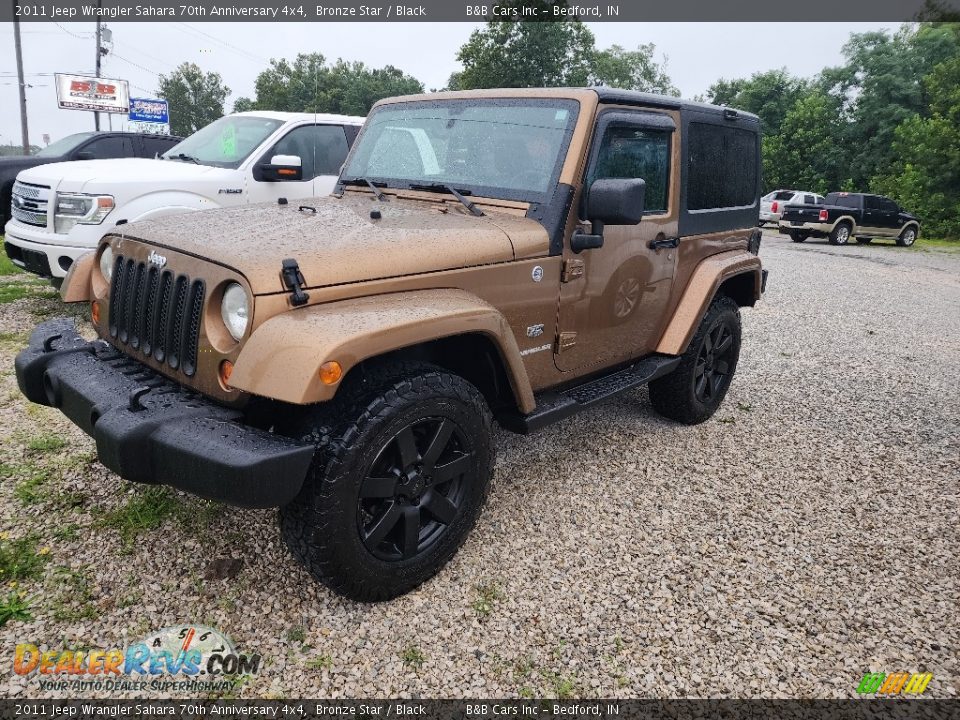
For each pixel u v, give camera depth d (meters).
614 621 2.54
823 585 2.84
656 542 3.09
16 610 2.37
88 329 5.76
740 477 3.80
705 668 2.34
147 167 6.47
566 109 3.08
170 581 2.58
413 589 2.64
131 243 2.69
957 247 22.78
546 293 2.97
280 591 2.57
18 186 6.28
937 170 26.52
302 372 1.99
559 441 4.15
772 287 10.93
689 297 4.00
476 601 2.60
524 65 42.19
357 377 2.35
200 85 85.94
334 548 2.25
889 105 37.25
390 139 3.59
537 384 3.14
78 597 2.47
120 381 2.46
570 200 2.96
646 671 2.31
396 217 2.87
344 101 67.31
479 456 2.65
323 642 2.34
